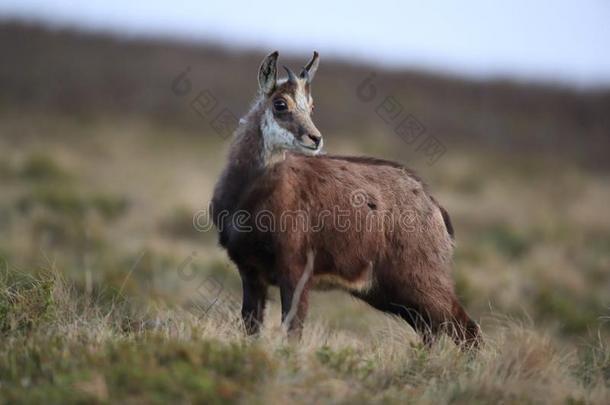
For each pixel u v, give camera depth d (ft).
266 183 92.43
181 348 70.85
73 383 64.13
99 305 96.68
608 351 89.71
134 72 444.55
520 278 179.93
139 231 199.93
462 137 433.48
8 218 193.57
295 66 473.67
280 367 70.23
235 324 89.15
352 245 97.04
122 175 272.72
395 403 67.15
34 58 449.89
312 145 92.84
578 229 253.44
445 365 79.97
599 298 178.50
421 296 100.17
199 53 492.95
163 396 63.16
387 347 88.53
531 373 77.56
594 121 497.46
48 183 246.47
